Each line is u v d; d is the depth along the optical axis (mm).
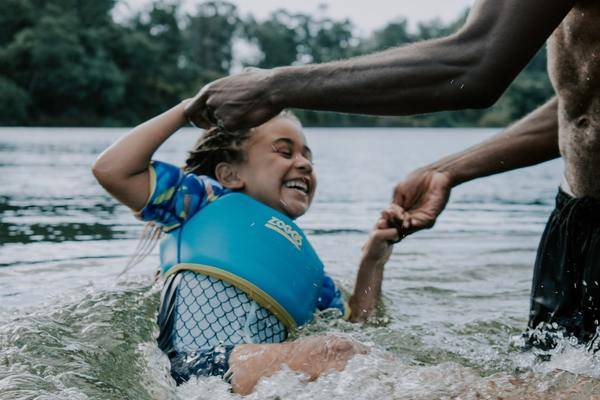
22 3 61188
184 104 2789
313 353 2188
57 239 4527
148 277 3410
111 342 2549
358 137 26031
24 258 3938
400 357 2512
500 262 4215
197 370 2314
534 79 49562
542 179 9805
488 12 1987
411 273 3934
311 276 2846
